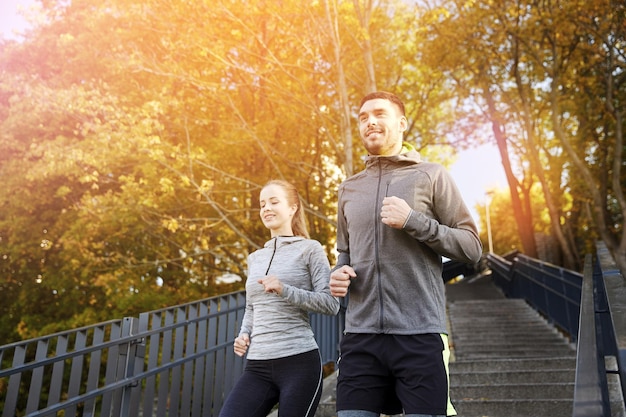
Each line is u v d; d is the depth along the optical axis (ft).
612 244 31.55
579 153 44.11
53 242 37.11
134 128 25.25
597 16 32.24
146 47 30.40
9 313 40.14
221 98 29.84
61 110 26.86
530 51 35.22
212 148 29.68
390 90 35.53
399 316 6.15
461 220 6.60
